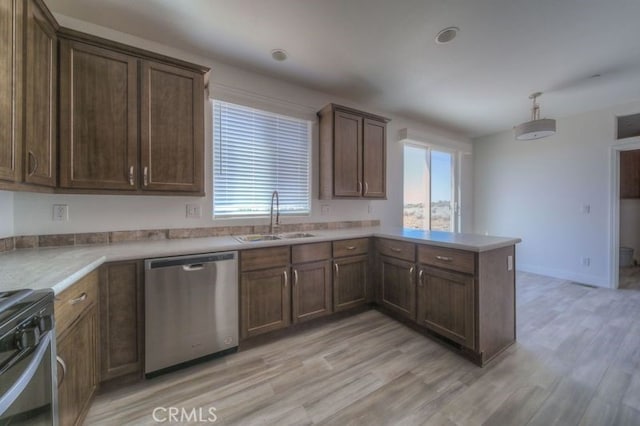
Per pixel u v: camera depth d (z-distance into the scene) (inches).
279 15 71.8
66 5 68.4
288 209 114.6
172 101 76.9
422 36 80.4
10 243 66.9
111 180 68.8
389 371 70.9
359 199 125.6
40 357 32.8
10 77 48.3
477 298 72.6
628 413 55.7
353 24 75.2
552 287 140.3
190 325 71.5
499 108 139.3
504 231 183.5
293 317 89.7
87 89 65.7
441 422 54.0
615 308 112.2
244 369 72.1
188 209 91.8
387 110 142.7
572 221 152.9
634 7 67.3
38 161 56.0
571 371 70.1
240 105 100.3
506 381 66.5
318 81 109.7
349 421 54.4
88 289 54.3
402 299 97.0
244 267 80.3
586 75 103.8
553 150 160.1
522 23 74.0
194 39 82.9
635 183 183.6
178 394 62.5
